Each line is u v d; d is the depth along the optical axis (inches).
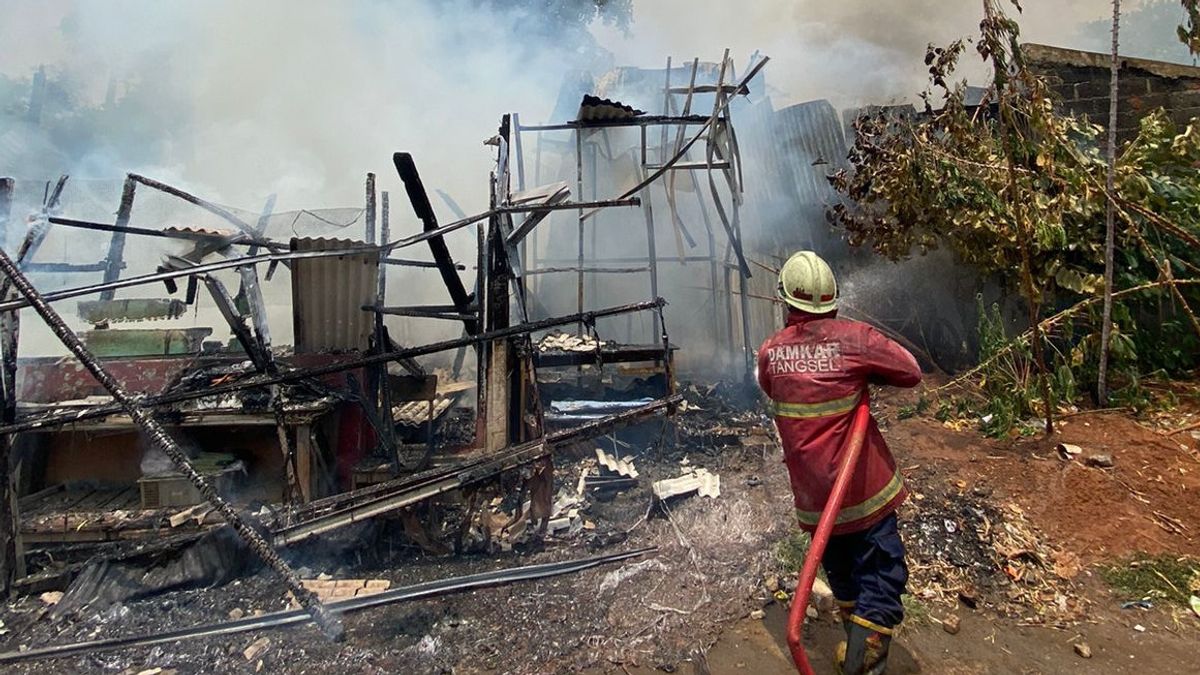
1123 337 195.3
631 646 121.4
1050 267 221.1
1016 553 143.4
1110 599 132.3
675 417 221.1
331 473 184.5
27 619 134.0
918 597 133.6
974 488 165.2
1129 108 275.7
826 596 132.0
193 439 187.0
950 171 231.5
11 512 145.3
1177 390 206.5
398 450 199.6
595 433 159.0
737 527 160.1
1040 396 198.2
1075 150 209.5
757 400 262.7
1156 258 207.0
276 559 121.7
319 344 196.9
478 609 133.3
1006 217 217.3
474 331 212.2
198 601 138.4
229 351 217.3
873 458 104.5
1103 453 170.9
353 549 155.2
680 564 147.1
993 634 124.3
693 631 125.2
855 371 103.2
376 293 198.4
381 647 122.2
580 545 158.6
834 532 105.3
